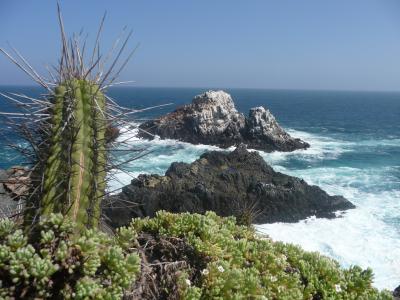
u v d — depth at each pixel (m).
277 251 5.11
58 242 3.59
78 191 3.90
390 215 22.70
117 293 3.52
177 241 4.61
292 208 22.31
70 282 3.43
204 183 22.58
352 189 28.48
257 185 22.72
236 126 43.78
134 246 4.42
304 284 4.75
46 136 4.03
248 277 4.23
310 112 106.94
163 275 4.13
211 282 4.11
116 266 3.61
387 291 4.95
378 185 29.48
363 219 22.08
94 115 4.09
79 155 3.95
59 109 4.01
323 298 4.64
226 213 21.47
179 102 125.81
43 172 3.90
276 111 108.25
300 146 43.53
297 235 20.22
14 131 3.98
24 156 4.12
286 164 36.91
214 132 43.88
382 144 49.62
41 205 3.85
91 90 4.13
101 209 4.47
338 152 42.72
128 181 22.80
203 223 4.79
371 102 187.12
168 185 22.00
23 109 3.99
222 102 46.28
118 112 4.30
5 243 3.50
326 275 4.88
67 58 4.20
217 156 27.09
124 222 19.48
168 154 38.81
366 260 17.58
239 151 27.53
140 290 3.88
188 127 44.34
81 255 3.53
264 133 42.88
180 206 21.19
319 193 23.50
